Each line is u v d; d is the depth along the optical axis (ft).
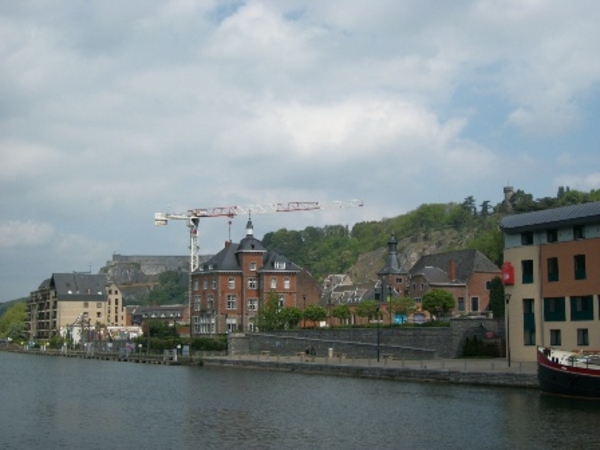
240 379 281.54
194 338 447.42
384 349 337.31
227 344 419.74
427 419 164.76
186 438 148.87
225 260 494.18
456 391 212.02
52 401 217.56
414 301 451.94
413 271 526.98
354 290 565.53
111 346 556.51
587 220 248.32
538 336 263.29
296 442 142.61
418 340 322.14
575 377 186.39
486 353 302.04
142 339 510.17
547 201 477.36
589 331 246.68
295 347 389.39
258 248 493.36
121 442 145.48
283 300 486.79
